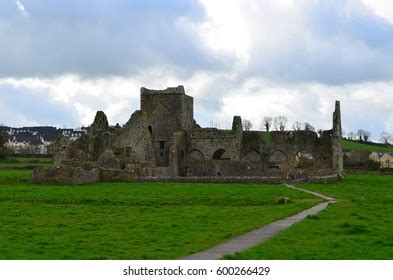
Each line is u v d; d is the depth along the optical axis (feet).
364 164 605.73
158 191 266.57
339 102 440.86
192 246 120.98
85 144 428.15
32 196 240.94
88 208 202.08
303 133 443.73
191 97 477.77
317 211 192.34
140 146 431.02
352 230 139.13
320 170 393.70
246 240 130.72
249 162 397.60
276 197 240.53
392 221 159.12
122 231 144.15
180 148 429.38
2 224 157.38
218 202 224.53
